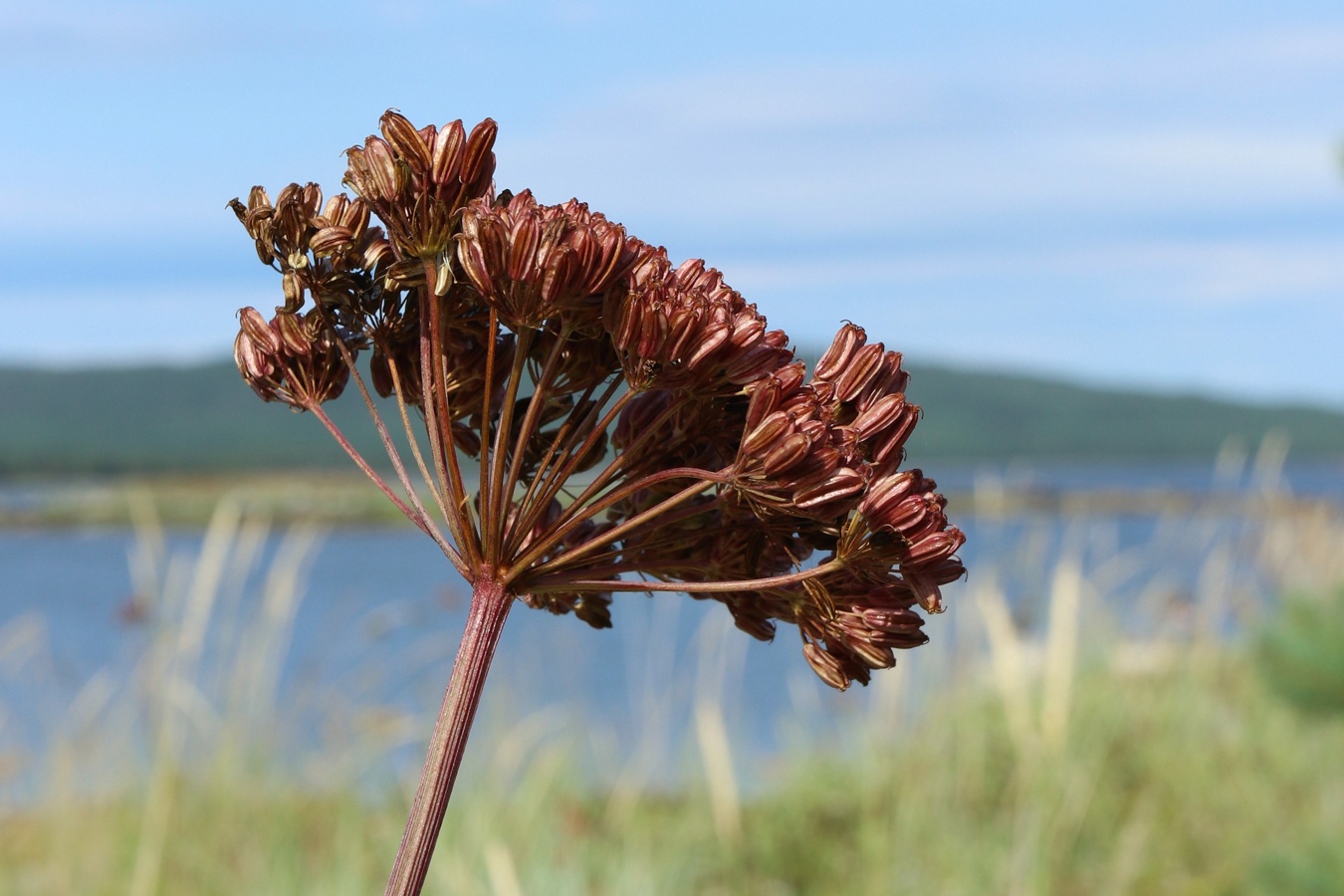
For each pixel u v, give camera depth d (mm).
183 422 139000
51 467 121125
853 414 1363
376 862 5812
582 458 1451
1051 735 6582
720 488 1387
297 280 1375
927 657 7781
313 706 6652
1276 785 7164
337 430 1381
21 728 6109
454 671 1271
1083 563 8211
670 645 7531
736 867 6289
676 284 1346
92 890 5246
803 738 7906
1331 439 141375
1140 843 6336
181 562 5688
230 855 5625
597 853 5762
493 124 1302
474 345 1441
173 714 5668
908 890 6016
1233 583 8336
